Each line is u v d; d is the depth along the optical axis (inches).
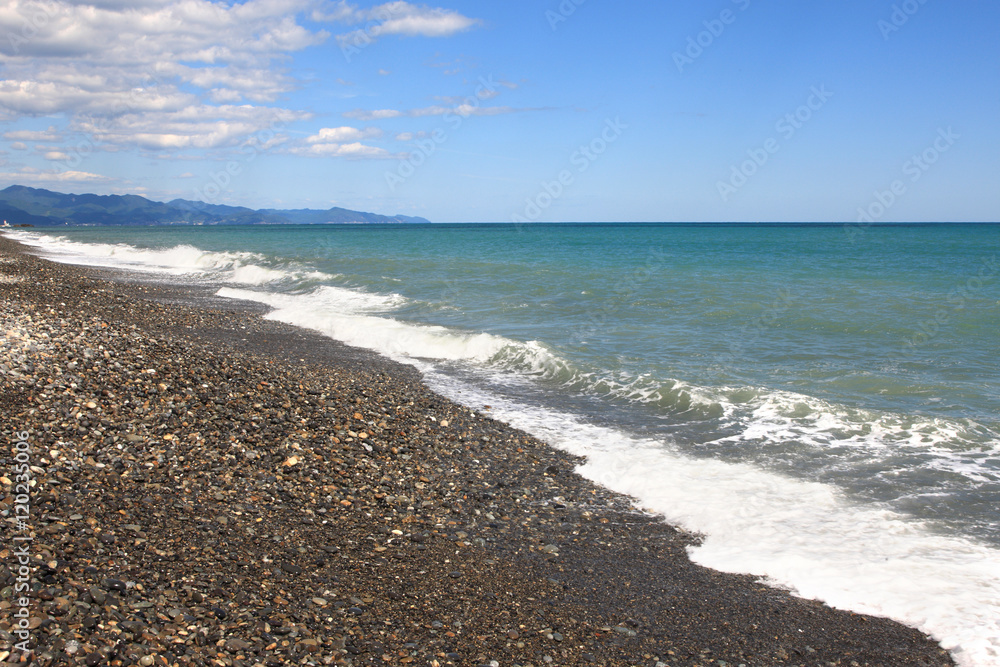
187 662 176.2
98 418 361.4
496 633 219.0
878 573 263.7
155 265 1803.6
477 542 289.0
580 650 213.0
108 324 642.8
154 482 300.2
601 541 297.0
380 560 263.9
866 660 212.7
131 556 231.5
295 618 211.0
